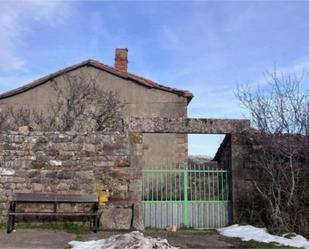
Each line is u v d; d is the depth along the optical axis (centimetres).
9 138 1177
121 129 1253
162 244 831
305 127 1176
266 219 1167
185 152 1852
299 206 1135
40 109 1964
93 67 1992
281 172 1160
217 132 1205
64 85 1981
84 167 1173
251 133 1206
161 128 1196
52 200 1130
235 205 1182
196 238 1023
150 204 1184
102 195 1159
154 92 1952
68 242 942
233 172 1193
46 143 1182
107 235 1047
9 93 1966
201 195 1205
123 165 1177
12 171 1163
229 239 1008
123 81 1967
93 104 1945
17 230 1095
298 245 937
